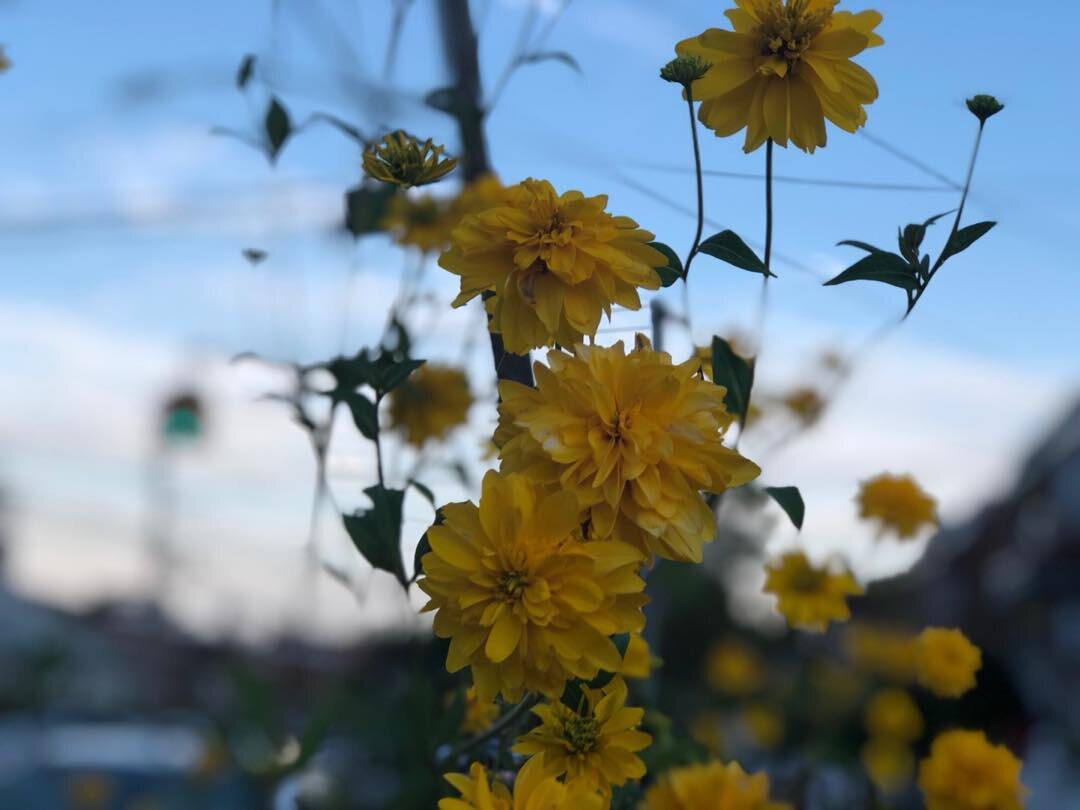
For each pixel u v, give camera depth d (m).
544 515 0.30
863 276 0.38
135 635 3.21
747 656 0.99
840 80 0.38
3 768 1.61
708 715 0.79
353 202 0.59
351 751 0.64
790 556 0.71
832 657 0.80
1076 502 2.50
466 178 0.61
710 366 0.45
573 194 0.34
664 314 0.44
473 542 0.30
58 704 2.37
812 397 0.71
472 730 0.48
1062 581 2.51
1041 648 2.43
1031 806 1.25
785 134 0.37
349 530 0.43
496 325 0.33
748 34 0.38
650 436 0.30
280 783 0.64
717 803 0.44
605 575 0.30
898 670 0.76
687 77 0.36
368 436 0.44
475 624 0.30
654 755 0.46
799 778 0.65
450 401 0.61
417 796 0.46
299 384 0.55
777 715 0.78
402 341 0.57
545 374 0.31
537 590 0.29
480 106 0.60
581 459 0.30
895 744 0.71
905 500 0.74
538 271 0.33
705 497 0.38
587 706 0.35
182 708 2.71
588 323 0.33
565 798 0.31
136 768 1.58
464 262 0.34
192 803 1.17
